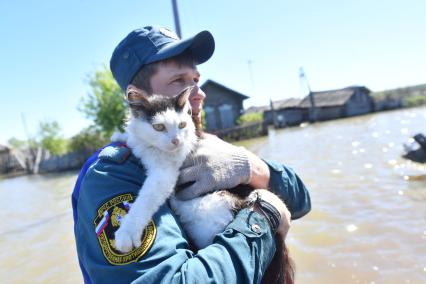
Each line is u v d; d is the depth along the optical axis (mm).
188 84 2477
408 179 8953
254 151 19734
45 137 42375
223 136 31625
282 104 52125
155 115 2135
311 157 14281
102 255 1627
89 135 33219
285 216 2047
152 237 1644
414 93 51594
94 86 26688
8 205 15414
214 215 1998
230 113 36156
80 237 1806
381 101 47375
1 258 7789
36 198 16391
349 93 47594
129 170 1950
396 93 52219
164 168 2014
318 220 6855
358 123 31000
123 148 2074
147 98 2232
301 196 2580
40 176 33562
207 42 2463
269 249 1835
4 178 40000
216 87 35688
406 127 20969
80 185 2061
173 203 2082
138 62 2340
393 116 33000
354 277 4789
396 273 4762
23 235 9414
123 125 2389
